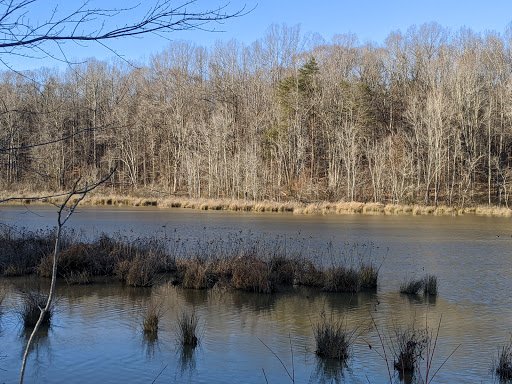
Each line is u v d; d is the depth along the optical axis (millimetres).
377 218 36719
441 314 11539
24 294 12664
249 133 59594
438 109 50781
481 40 69562
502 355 8273
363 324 10750
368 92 61031
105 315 11180
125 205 45719
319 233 26156
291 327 10484
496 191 53250
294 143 56594
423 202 50250
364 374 8047
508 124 52688
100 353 8836
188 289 13961
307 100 58688
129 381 7672
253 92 64625
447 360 8625
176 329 10227
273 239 22875
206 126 56938
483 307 12164
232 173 52312
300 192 51312
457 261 18406
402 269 16906
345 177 54938
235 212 40125
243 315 11367
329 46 72000
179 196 53062
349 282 13852
